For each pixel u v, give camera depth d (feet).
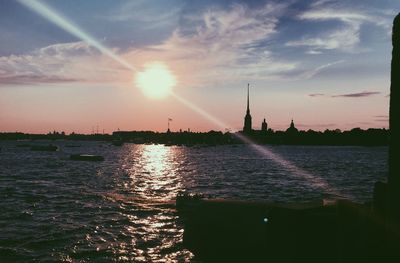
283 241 39.96
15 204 175.94
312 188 258.57
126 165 505.25
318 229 38.65
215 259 43.32
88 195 209.46
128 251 97.71
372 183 295.07
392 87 32.04
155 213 151.53
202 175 364.17
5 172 364.38
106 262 88.99
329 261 37.65
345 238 36.35
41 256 93.30
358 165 542.98
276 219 40.75
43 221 135.85
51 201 186.50
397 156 31.19
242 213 42.98
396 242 31.12
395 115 31.53
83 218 141.90
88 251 97.50
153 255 94.43
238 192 234.38
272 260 40.06
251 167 484.74
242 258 41.73
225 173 389.39
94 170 408.46
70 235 114.01
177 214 149.07
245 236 41.52
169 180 311.88
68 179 305.12
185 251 97.91
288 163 579.48
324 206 41.91
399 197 30.99
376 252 32.96
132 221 135.85
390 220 31.50
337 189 253.24
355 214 36.37
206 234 43.75
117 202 182.80
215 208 44.78
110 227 126.00
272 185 276.62
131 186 261.65
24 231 119.03
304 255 38.73
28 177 317.63
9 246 101.24
